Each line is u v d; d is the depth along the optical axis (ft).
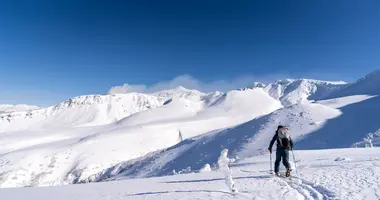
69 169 447.42
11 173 415.85
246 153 221.05
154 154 355.56
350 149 79.10
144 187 37.73
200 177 46.03
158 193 30.81
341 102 425.28
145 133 609.42
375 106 284.41
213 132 334.24
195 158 262.06
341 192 24.89
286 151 37.81
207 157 250.16
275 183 32.96
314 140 231.30
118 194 32.50
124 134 590.14
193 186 34.73
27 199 33.60
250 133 274.57
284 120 288.92
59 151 495.82
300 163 53.11
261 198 24.99
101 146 523.70
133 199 28.12
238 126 314.35
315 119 276.82
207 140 299.99
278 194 26.40
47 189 46.42
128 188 38.14
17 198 34.94
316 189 27.94
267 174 41.16
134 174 287.07
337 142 216.54
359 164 41.81
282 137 38.32
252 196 26.05
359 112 278.05
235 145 255.70
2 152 589.32
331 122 263.49
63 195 35.24
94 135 605.73
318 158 59.21
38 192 41.73
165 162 284.41
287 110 315.99
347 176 32.81
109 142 544.21
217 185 34.30
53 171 438.40
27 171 428.97
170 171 250.78
